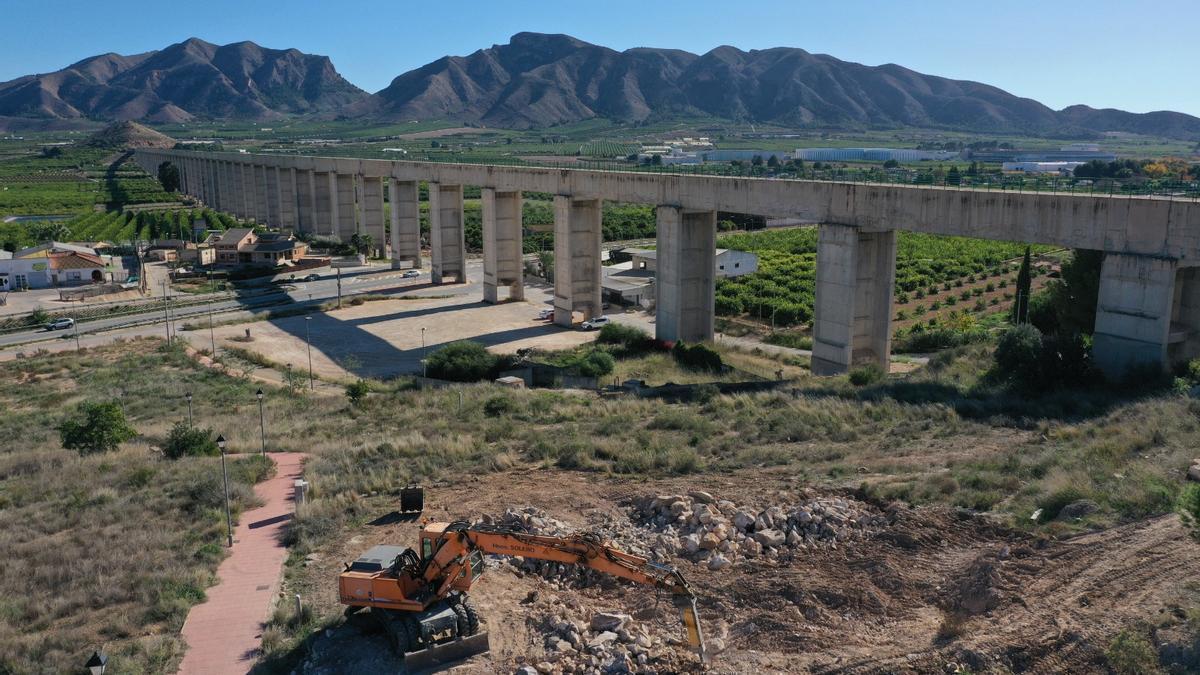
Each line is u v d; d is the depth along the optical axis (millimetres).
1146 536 20891
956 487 25969
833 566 22047
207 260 128375
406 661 18688
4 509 31047
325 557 25656
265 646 20328
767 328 86125
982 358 51562
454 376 61812
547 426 42000
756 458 32469
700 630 17859
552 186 83938
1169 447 27547
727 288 101562
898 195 50594
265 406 53562
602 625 19906
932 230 49250
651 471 31891
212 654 20172
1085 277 54531
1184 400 33094
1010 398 40125
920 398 41906
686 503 26531
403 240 121500
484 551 19406
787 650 18453
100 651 19906
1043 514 23141
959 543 22391
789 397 44469
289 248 127438
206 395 58312
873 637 18625
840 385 48000
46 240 144750
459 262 111000
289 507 30500
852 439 34688
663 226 69000
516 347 74938
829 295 55469
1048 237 44094
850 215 53500
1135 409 33750
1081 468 25953
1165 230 39281
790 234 152750
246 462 35625
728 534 24219
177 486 32469
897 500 25625
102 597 22844
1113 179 45438
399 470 33688
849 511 25109
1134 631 17234
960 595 19781
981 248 136500
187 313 93000
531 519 26156
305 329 84125
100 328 85375
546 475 32531
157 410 53312
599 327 82562
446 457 35562
